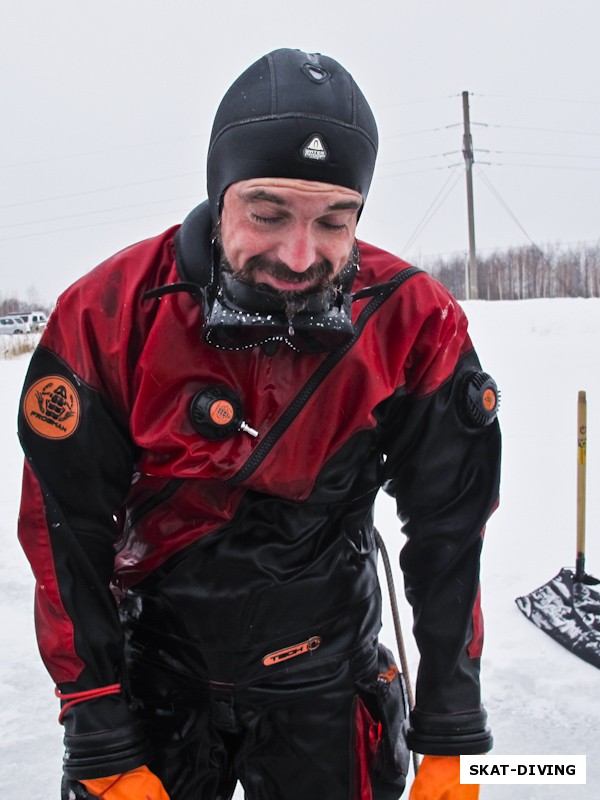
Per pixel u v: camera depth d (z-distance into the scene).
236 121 1.36
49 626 1.57
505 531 5.14
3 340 19.03
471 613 1.72
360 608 1.75
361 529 1.77
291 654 1.66
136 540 1.67
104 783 1.56
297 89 1.34
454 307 1.67
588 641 3.66
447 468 1.68
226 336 1.42
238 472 1.51
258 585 1.59
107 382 1.51
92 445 1.51
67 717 1.58
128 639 1.74
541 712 3.29
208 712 1.68
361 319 1.56
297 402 1.51
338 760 1.72
